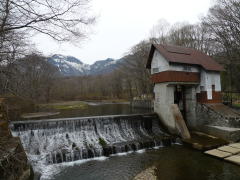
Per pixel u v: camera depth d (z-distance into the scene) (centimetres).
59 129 1661
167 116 2030
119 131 1872
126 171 1220
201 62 2127
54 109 4169
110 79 8025
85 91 8950
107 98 7938
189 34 4416
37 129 1597
